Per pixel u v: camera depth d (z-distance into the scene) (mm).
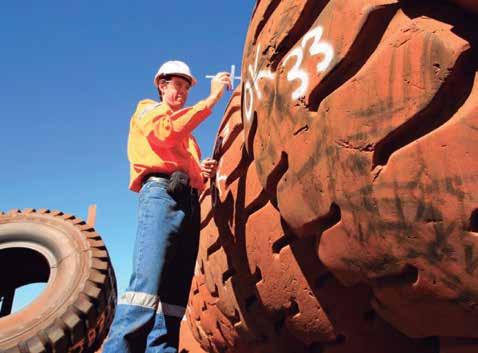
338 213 1666
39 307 3861
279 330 2529
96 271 4180
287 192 1875
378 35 1542
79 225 4742
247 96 2330
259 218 2412
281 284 2248
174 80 3041
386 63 1454
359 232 1547
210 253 3330
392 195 1414
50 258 4387
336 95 1604
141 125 2824
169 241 2727
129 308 2523
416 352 1893
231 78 2941
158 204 2750
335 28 1657
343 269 1690
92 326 3916
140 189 2934
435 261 1341
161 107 2826
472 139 1250
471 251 1262
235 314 2939
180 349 5309
